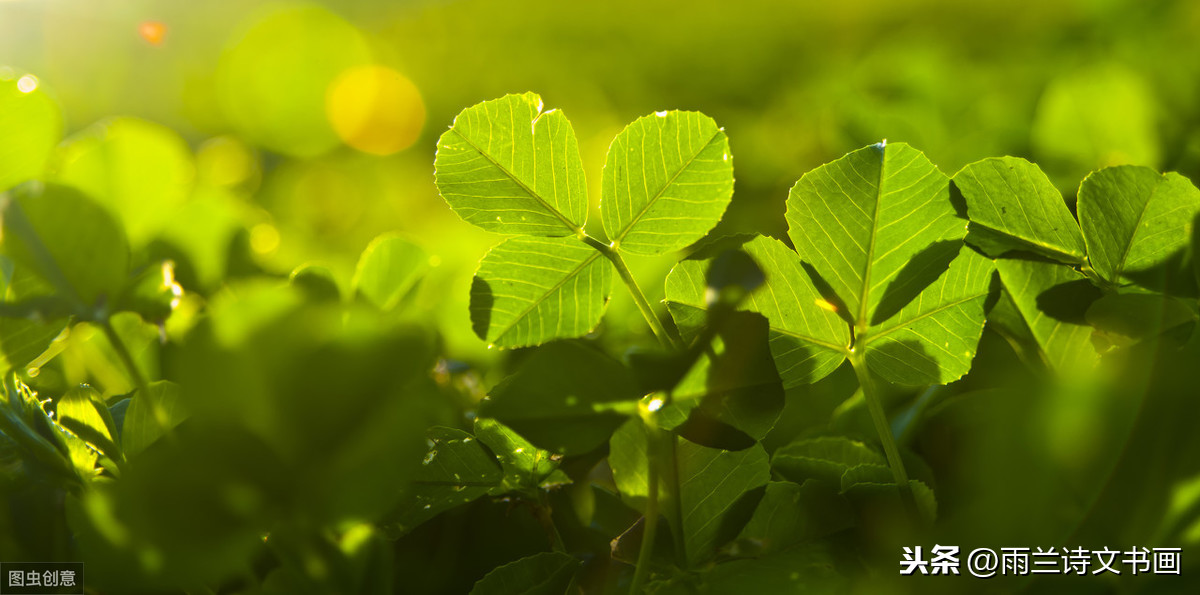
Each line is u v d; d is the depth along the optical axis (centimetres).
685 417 24
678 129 25
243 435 22
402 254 28
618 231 26
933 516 24
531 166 26
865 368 25
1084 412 23
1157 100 51
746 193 64
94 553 23
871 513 24
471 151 26
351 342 22
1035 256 26
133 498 22
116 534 22
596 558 25
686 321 25
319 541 23
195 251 26
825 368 26
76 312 24
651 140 26
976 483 24
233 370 22
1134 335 25
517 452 25
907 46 84
